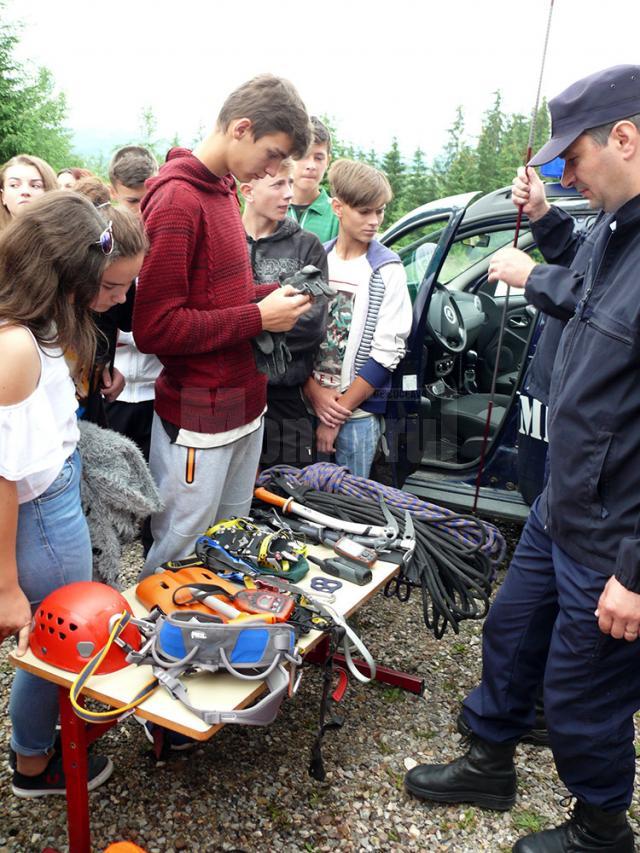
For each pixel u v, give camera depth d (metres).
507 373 4.02
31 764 1.97
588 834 1.86
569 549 1.74
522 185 2.43
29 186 2.63
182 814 2.00
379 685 2.64
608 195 1.64
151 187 1.99
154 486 2.01
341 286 3.13
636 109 1.57
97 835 1.92
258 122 1.90
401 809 2.09
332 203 3.12
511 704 2.04
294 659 1.59
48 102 33.69
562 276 1.87
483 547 2.38
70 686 1.56
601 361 1.61
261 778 2.15
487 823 2.07
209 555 2.09
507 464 3.57
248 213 2.95
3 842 1.89
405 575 2.26
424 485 3.67
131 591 1.97
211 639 1.56
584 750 1.79
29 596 1.69
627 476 1.63
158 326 1.96
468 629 3.04
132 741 2.26
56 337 1.53
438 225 3.64
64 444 1.67
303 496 2.53
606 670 1.74
